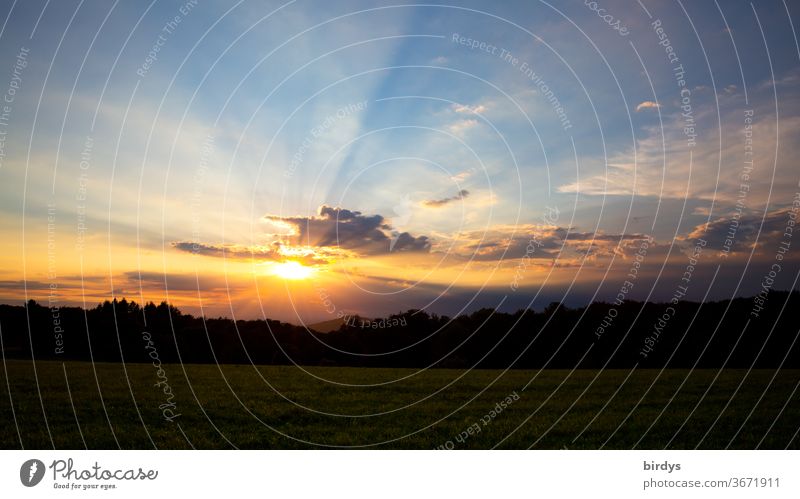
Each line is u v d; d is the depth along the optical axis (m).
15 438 13.09
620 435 14.05
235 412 16.16
